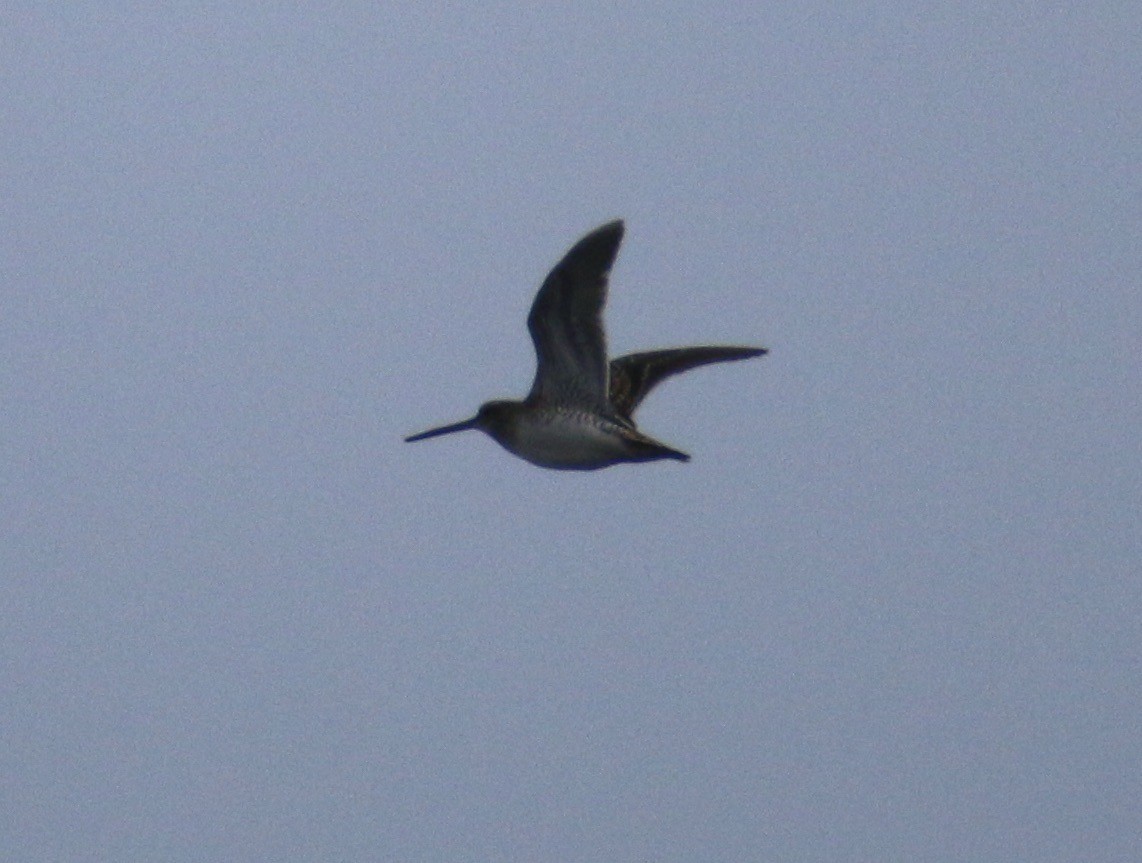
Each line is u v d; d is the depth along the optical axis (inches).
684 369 802.2
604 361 707.4
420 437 770.2
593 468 730.2
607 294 701.3
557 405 722.8
